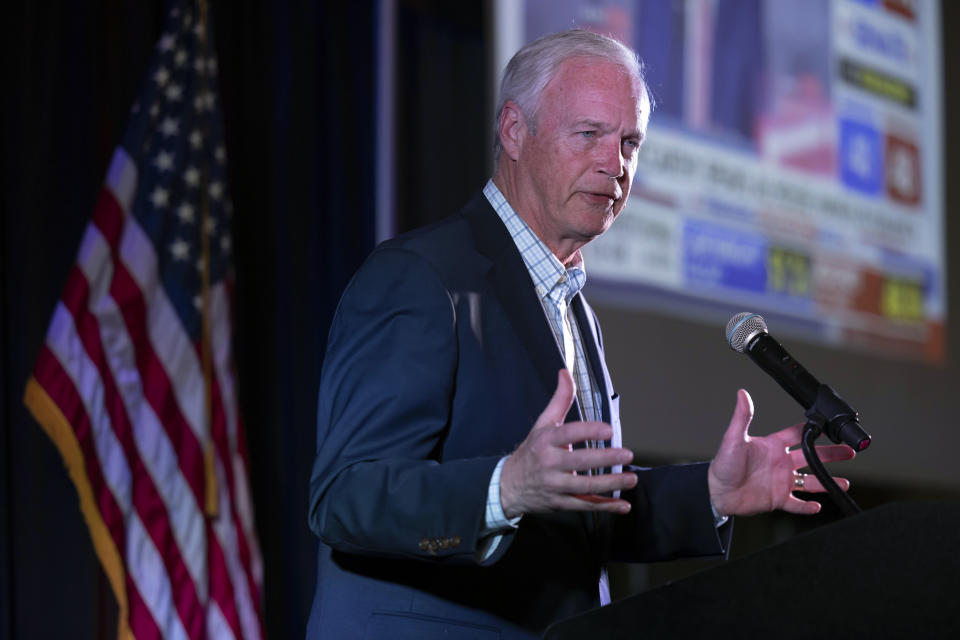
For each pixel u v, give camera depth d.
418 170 9.83
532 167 3.83
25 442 7.64
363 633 3.30
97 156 8.17
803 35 10.67
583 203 3.75
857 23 11.25
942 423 11.38
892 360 11.01
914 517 2.34
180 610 7.46
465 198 10.05
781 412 9.88
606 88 3.77
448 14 10.19
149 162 8.02
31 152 7.90
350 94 9.59
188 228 8.06
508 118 3.96
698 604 2.44
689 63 9.71
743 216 9.95
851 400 10.59
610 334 8.95
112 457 7.45
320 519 3.21
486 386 3.45
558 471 2.74
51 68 8.03
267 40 9.18
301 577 8.72
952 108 12.09
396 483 3.05
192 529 7.62
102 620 7.86
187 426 7.76
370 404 3.27
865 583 2.34
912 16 11.88
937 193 11.79
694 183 9.63
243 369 8.73
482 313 3.54
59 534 7.68
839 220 10.74
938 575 2.31
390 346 3.36
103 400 7.48
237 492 7.93
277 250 9.02
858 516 2.37
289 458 8.84
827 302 10.52
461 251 3.65
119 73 8.38
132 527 7.43
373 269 3.51
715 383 9.55
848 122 10.98
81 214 8.06
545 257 3.88
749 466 3.42
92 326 7.54
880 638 2.31
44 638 7.55
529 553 3.40
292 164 9.16
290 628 8.65
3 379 7.61
